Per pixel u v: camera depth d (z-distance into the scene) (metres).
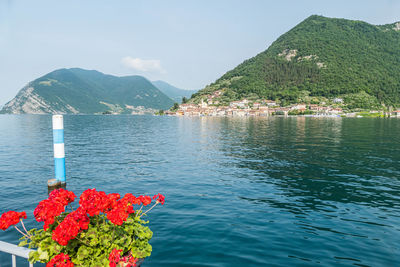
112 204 4.55
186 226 9.36
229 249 7.78
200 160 23.17
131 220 4.79
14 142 36.19
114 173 17.73
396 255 7.56
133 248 4.54
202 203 11.88
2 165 20.20
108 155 25.56
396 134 52.03
